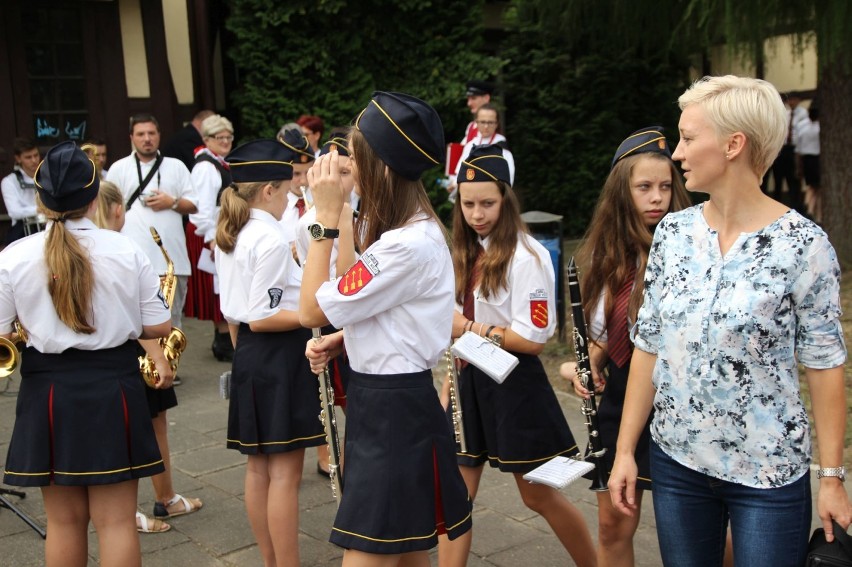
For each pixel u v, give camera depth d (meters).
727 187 2.18
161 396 4.03
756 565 2.18
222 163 6.97
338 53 10.27
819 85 8.33
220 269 3.58
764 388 2.15
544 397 3.20
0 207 9.07
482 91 8.68
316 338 2.86
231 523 4.20
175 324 6.72
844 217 8.29
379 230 2.44
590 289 2.98
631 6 8.27
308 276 2.46
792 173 12.45
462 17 10.69
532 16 9.71
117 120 9.62
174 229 6.64
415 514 2.42
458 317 3.27
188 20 10.32
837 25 6.59
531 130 12.40
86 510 3.14
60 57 9.28
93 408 2.97
